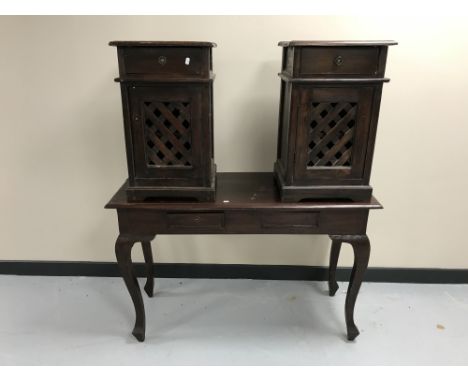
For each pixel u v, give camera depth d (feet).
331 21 4.63
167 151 4.01
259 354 4.60
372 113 3.79
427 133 5.10
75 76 4.93
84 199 5.65
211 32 4.72
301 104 3.76
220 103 5.06
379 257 5.92
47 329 4.99
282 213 4.13
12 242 5.96
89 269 6.13
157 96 3.74
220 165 5.38
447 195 5.44
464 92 4.87
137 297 4.58
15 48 4.78
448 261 5.88
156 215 4.14
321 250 5.92
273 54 4.80
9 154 5.36
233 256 6.01
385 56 3.56
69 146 5.32
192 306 5.48
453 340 4.80
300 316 5.27
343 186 4.08
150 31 4.73
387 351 4.63
